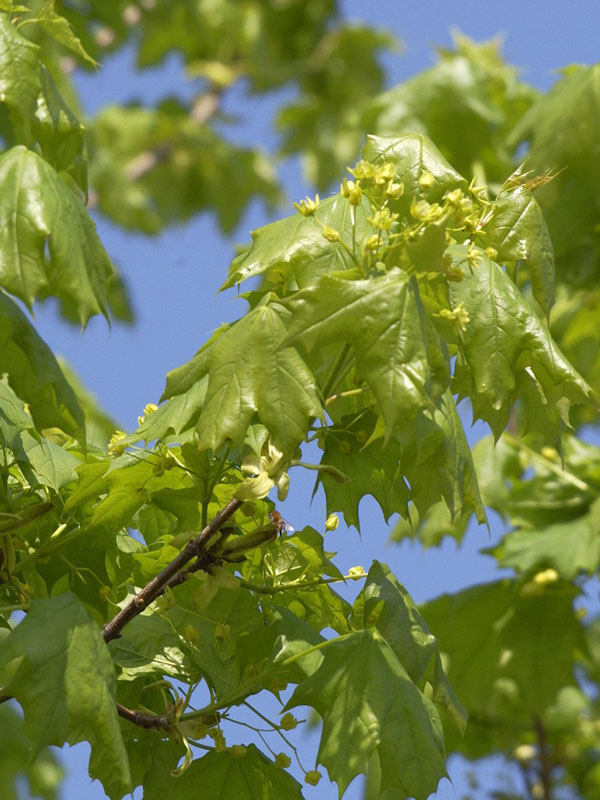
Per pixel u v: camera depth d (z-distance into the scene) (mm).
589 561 2098
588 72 2340
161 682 1555
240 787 1566
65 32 1567
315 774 1526
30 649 1460
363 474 1587
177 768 1551
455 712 1562
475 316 1530
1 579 1550
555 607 2326
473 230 1521
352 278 1490
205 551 1518
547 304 1556
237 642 1558
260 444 1537
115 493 1575
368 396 1577
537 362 1541
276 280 1557
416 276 1496
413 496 1541
